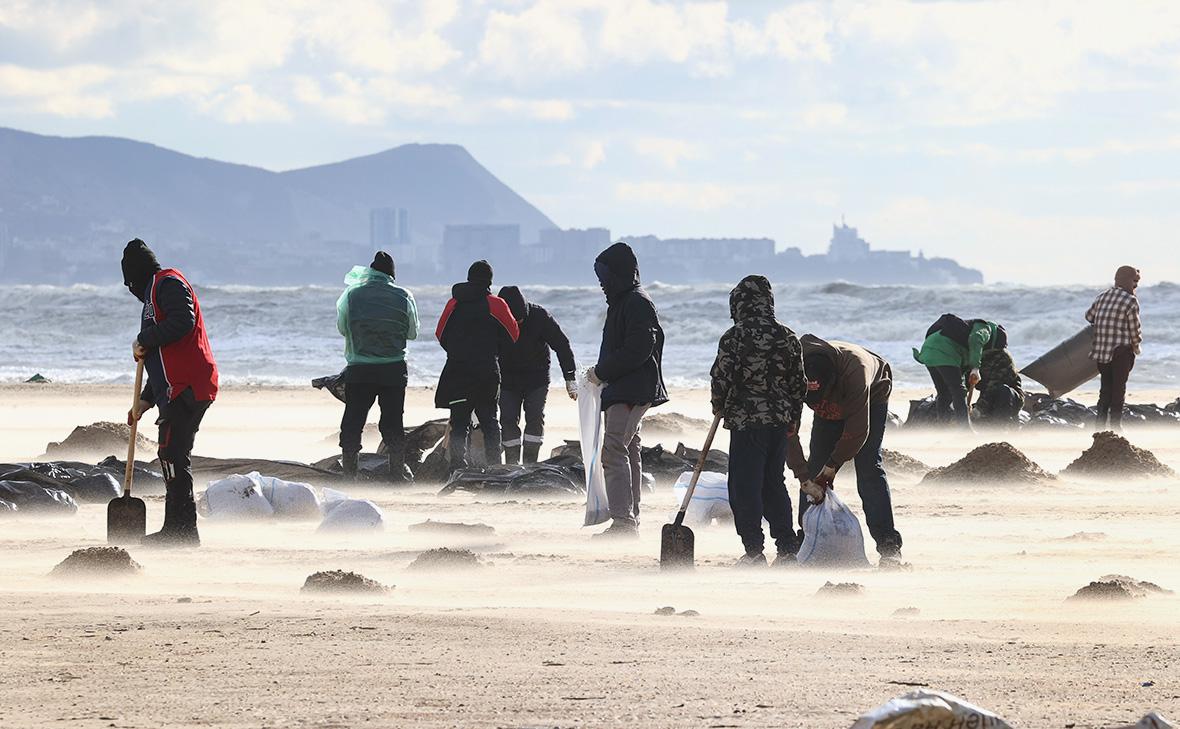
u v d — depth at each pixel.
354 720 15.80
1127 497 47.50
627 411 38.19
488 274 53.16
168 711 16.39
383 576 30.88
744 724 15.49
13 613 24.33
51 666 19.28
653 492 50.44
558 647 20.83
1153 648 20.72
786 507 33.44
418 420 86.75
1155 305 173.88
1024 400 78.94
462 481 50.31
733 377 32.50
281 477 52.16
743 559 32.66
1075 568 32.00
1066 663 19.45
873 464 33.50
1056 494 48.56
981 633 22.45
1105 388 74.88
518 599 27.19
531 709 16.34
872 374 32.88
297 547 36.19
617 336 37.97
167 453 35.97
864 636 21.92
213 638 21.53
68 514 43.56
